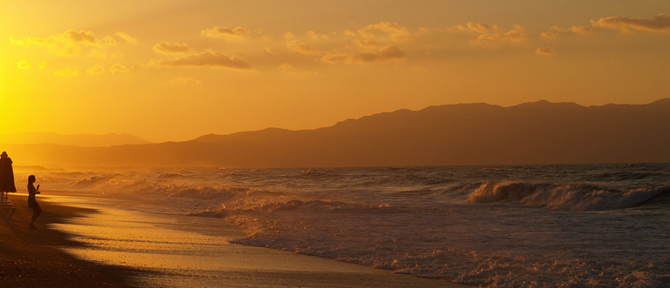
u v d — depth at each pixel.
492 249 10.91
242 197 27.94
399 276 8.66
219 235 13.36
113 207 22.05
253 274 8.50
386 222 15.89
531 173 56.44
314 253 10.77
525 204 22.58
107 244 10.98
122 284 7.18
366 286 7.90
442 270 9.04
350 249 11.08
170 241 11.97
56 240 11.12
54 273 7.39
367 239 12.42
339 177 54.72
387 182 43.16
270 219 16.91
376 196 28.84
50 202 23.98
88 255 9.36
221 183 49.69
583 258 9.80
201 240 12.34
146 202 25.42
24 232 11.97
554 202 22.02
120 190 36.34
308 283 7.99
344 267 9.39
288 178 58.22
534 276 8.51
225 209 20.25
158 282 7.48
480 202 24.38
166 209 21.39
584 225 14.50
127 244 11.16
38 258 8.48
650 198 19.91
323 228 14.47
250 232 13.90
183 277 7.95
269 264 9.49
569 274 8.60
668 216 15.94
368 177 51.25
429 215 17.88
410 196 28.66
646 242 11.45
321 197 28.02
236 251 10.88
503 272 8.83
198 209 21.48
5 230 12.00
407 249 11.00
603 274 8.55
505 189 24.67
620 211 18.44
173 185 36.34
